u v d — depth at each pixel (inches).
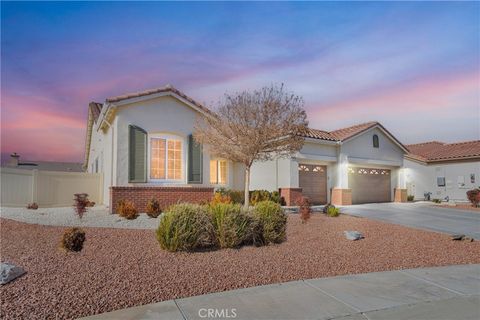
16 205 653.9
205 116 630.5
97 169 855.7
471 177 1027.3
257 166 856.3
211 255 317.7
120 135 603.2
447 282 270.2
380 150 1000.2
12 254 302.2
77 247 311.0
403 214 696.4
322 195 876.6
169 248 320.8
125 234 391.9
